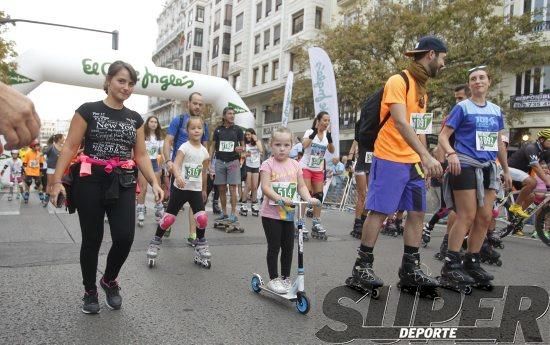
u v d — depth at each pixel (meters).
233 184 7.37
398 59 19.20
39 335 2.80
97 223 3.26
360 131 3.99
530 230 8.88
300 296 3.35
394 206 3.70
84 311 3.23
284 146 3.83
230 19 47.22
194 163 4.91
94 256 3.26
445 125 4.18
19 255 4.95
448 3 18.98
